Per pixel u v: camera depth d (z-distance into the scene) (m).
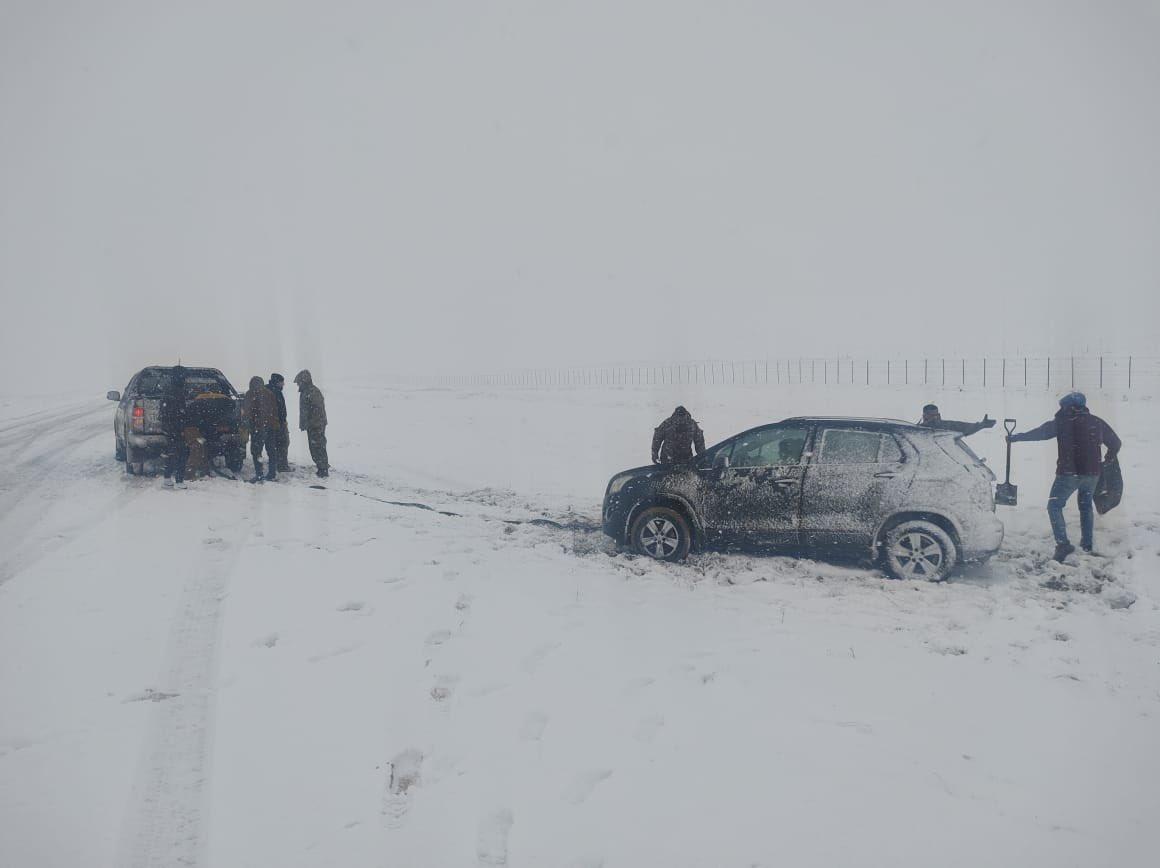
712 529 7.68
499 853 3.17
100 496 11.25
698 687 4.70
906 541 7.04
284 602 6.36
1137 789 3.51
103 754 3.98
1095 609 6.11
